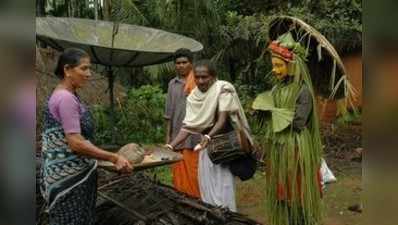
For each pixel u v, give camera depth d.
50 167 2.31
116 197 3.09
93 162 2.47
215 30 8.86
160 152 3.16
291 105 2.95
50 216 2.38
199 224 2.75
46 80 5.94
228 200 3.41
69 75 2.33
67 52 2.33
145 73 8.63
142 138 7.45
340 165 6.89
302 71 2.89
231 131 3.36
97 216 2.92
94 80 7.91
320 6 8.12
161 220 2.74
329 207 5.07
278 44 2.96
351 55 7.90
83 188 2.38
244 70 8.52
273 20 3.11
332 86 2.88
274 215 3.09
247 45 8.48
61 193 2.32
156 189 3.23
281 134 2.96
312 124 2.94
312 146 2.93
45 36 4.45
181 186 3.87
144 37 5.36
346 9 7.97
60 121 2.28
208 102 3.36
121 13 8.07
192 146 3.79
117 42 5.23
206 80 3.36
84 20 5.22
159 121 7.74
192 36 8.94
